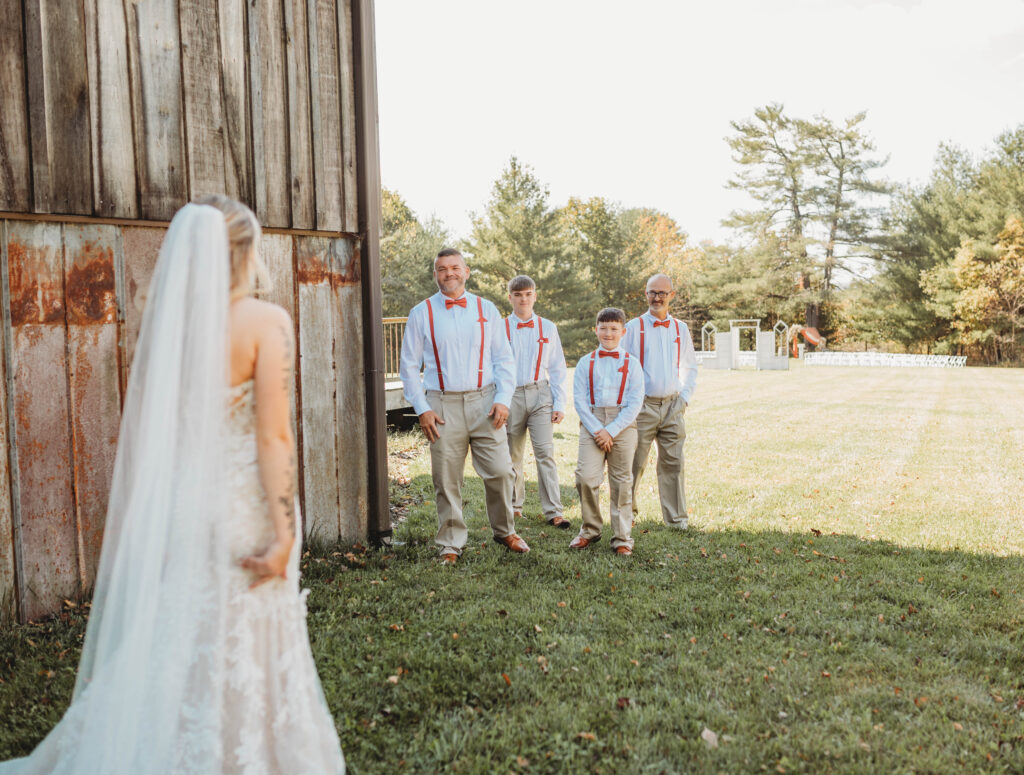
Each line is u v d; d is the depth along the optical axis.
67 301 3.51
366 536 4.84
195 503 1.72
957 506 6.14
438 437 4.54
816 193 43.22
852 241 43.16
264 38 4.23
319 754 1.93
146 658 1.71
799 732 2.52
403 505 6.13
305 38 4.43
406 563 4.42
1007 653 3.20
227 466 1.76
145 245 3.77
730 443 9.56
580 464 4.76
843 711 2.68
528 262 38.09
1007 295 36.00
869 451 8.95
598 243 52.97
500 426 4.62
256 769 1.78
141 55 3.71
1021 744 2.47
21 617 3.39
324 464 4.61
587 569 4.35
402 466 7.93
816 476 7.43
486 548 4.82
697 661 3.08
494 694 2.77
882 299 42.12
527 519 5.88
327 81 4.55
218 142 4.02
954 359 34.44
